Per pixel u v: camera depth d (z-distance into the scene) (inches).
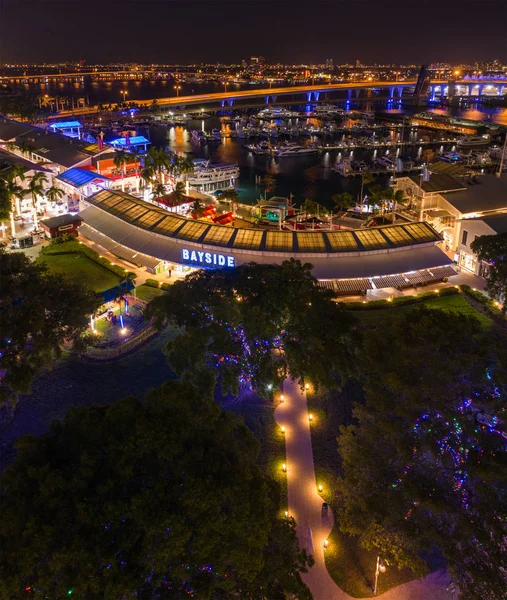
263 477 1382.9
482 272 3917.3
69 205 5757.9
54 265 4065.0
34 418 2349.9
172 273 3986.2
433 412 1393.9
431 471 1424.7
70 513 1008.9
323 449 2171.5
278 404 2459.4
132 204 4436.5
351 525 1592.0
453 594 1556.3
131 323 3216.0
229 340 2066.9
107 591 925.8
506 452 1299.2
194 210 5002.5
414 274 3659.0
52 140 7539.4
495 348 1455.5
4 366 1924.2
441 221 4692.4
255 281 2103.8
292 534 1296.8
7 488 1089.4
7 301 1956.2
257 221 5610.2
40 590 924.0
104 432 1160.8
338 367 1918.1
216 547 1047.6
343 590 1588.3
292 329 2064.5
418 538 1459.2
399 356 1443.2
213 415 1291.8
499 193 4881.9
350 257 3631.9
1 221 4672.7
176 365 2003.0
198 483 1047.0
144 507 1007.0
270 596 1176.2
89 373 2696.9
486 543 1256.2
